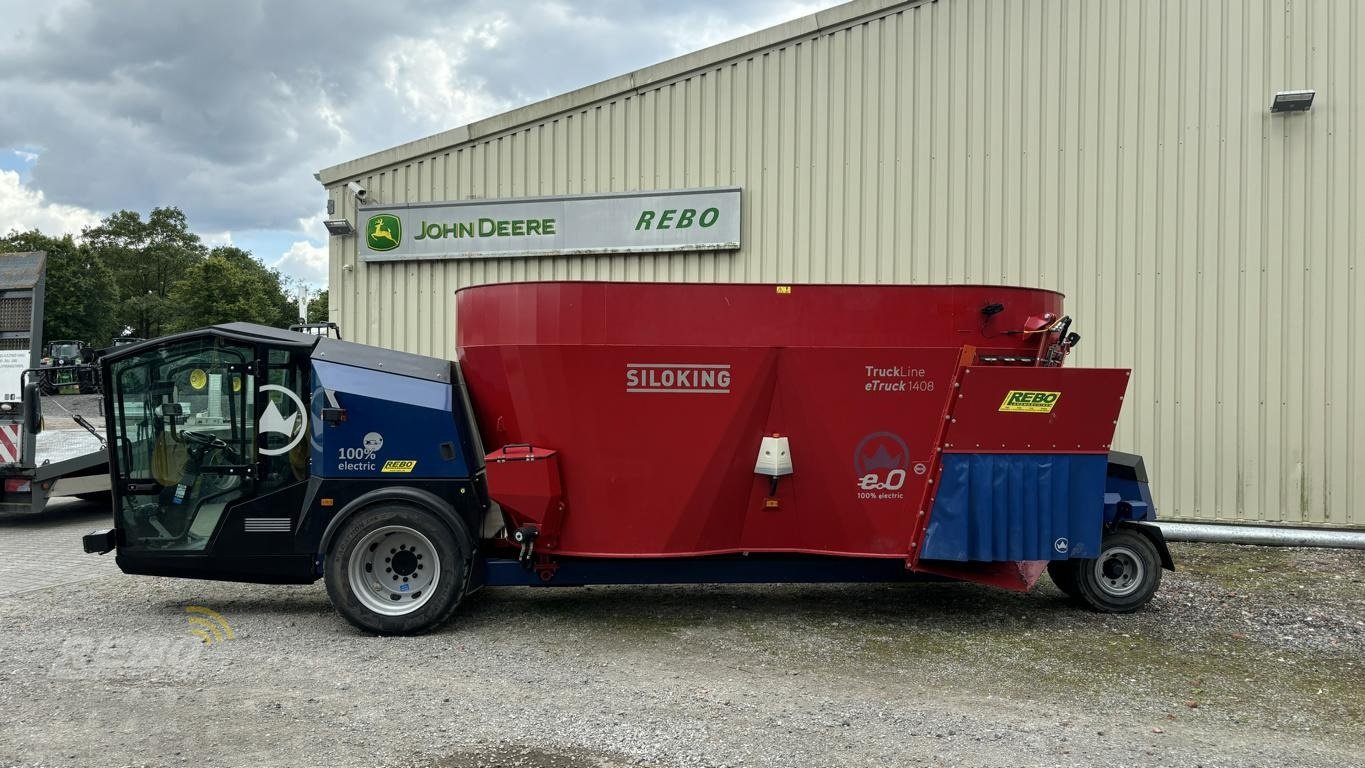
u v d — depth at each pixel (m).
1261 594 6.89
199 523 5.78
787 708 4.39
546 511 5.64
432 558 5.64
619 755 3.81
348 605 5.57
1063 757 3.84
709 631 5.80
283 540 5.76
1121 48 9.17
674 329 5.68
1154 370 9.16
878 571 6.07
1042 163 9.38
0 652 5.25
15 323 9.66
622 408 5.70
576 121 10.77
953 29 9.55
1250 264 8.92
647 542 5.83
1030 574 5.97
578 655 5.26
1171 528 8.88
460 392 6.04
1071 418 5.77
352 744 3.91
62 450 9.82
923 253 9.70
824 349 5.67
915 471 5.82
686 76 10.38
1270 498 8.89
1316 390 8.78
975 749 3.91
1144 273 9.17
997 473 5.77
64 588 6.94
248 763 3.71
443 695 4.55
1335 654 5.39
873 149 9.81
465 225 11.09
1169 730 4.17
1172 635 5.78
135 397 5.81
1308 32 8.75
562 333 5.62
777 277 10.15
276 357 5.79
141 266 89.88
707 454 5.75
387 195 11.41
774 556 6.07
